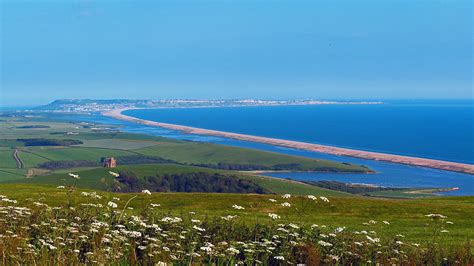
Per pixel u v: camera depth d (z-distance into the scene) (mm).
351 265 12922
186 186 120188
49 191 39781
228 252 12156
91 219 13711
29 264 10469
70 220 13523
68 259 10703
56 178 120438
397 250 14828
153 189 112625
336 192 124500
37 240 11953
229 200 38938
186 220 16297
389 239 16891
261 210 34656
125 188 108250
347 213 35531
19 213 13711
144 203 35750
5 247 10914
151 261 11500
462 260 14727
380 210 36625
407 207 38312
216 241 13914
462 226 29375
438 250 15789
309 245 13562
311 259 12844
